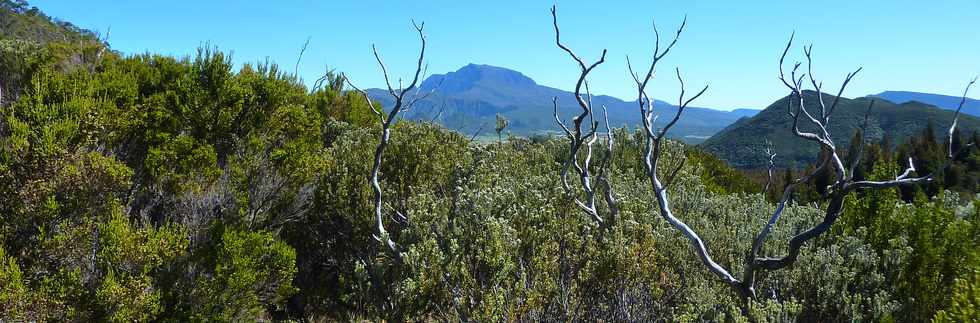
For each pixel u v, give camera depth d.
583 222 5.33
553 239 4.80
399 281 4.32
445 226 5.01
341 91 12.12
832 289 4.51
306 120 7.64
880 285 4.72
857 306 4.39
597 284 4.45
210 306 5.34
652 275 4.55
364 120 11.78
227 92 6.75
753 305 4.05
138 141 6.23
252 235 5.77
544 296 4.11
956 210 4.77
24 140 4.61
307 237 7.25
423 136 7.48
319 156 7.45
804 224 6.11
